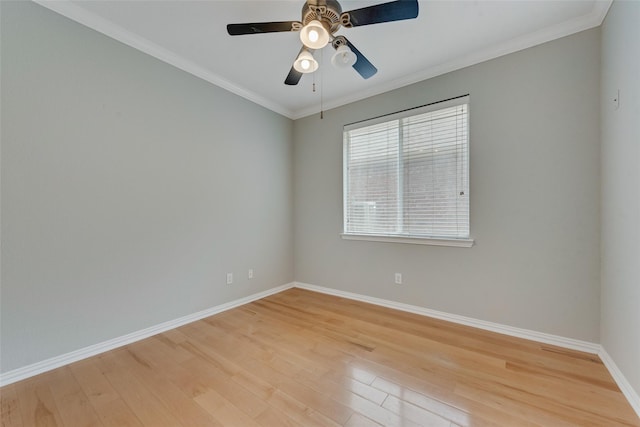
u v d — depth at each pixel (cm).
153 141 241
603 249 192
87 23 202
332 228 352
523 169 226
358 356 201
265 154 349
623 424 135
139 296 232
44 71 184
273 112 360
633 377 148
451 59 252
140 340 229
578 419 138
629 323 153
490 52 236
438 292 271
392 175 302
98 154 209
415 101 283
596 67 198
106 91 213
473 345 216
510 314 234
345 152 340
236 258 313
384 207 308
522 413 143
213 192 290
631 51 150
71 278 197
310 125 372
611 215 178
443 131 268
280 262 371
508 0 182
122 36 218
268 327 254
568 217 210
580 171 205
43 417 143
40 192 183
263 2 186
